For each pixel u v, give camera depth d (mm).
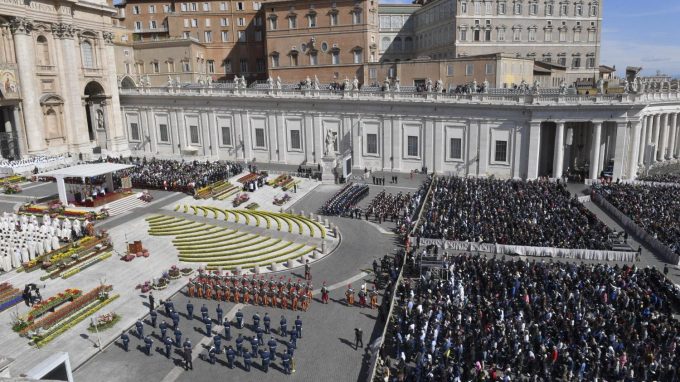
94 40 83812
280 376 28328
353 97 77312
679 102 82188
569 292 33406
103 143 89312
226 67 113750
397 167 77312
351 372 28562
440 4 111500
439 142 73938
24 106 73188
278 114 82688
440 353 27734
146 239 47906
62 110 79250
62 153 79062
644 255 43438
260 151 85812
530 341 28438
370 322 34125
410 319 31203
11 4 68938
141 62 105250
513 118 68750
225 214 54906
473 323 30594
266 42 103688
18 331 32188
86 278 39688
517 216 49594
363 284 39719
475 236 44938
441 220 49062
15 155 74125
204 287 38125
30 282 38188
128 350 30922
